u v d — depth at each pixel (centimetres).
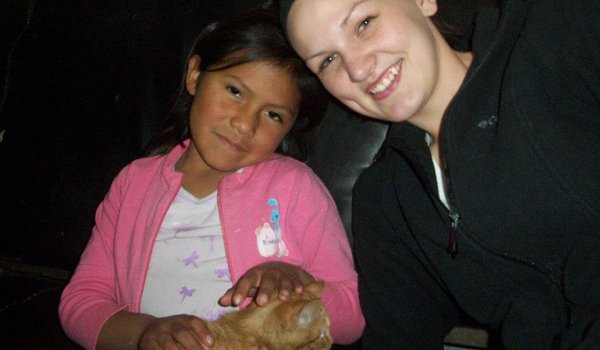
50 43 134
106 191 133
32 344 113
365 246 110
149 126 130
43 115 136
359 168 119
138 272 107
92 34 132
